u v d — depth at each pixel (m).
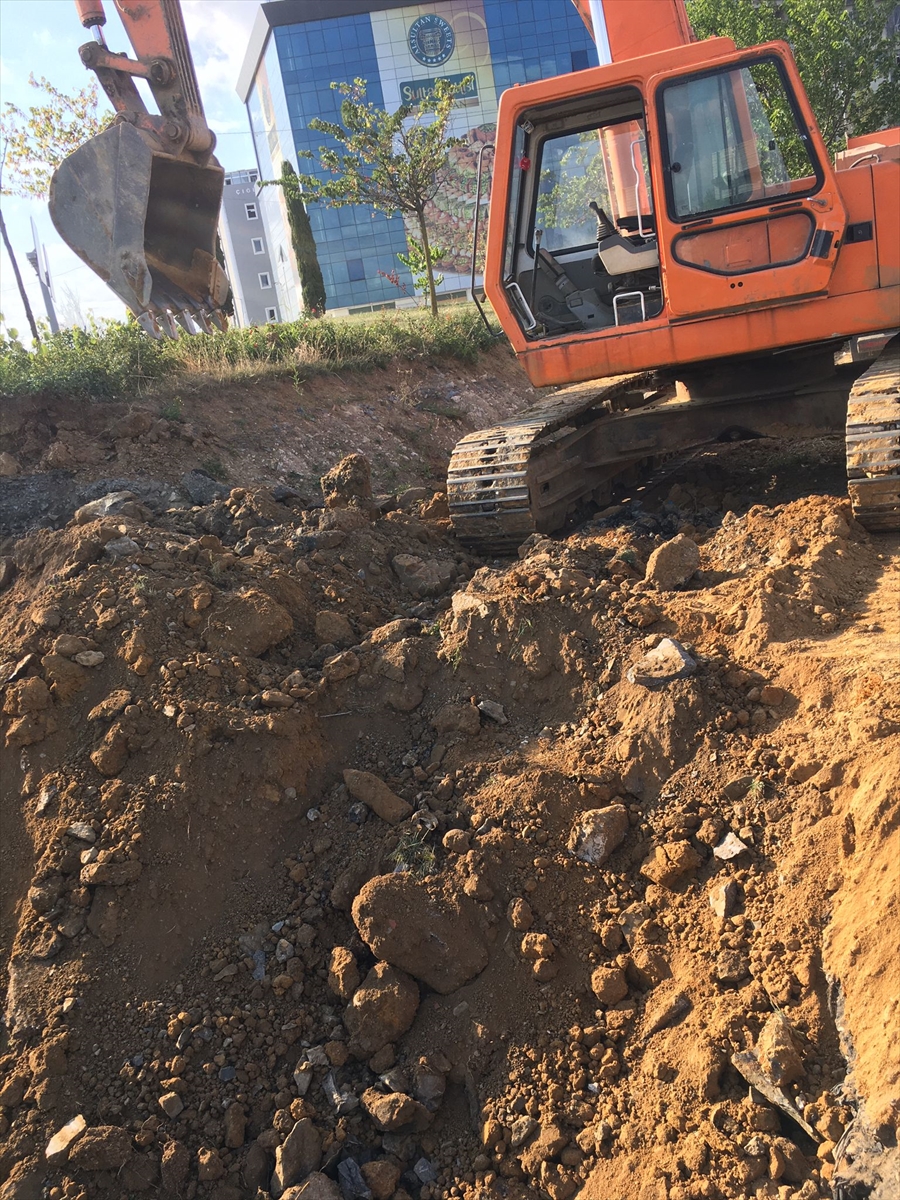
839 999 3.13
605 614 5.00
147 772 4.52
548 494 7.46
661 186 6.51
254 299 70.00
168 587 5.34
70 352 9.41
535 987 3.72
